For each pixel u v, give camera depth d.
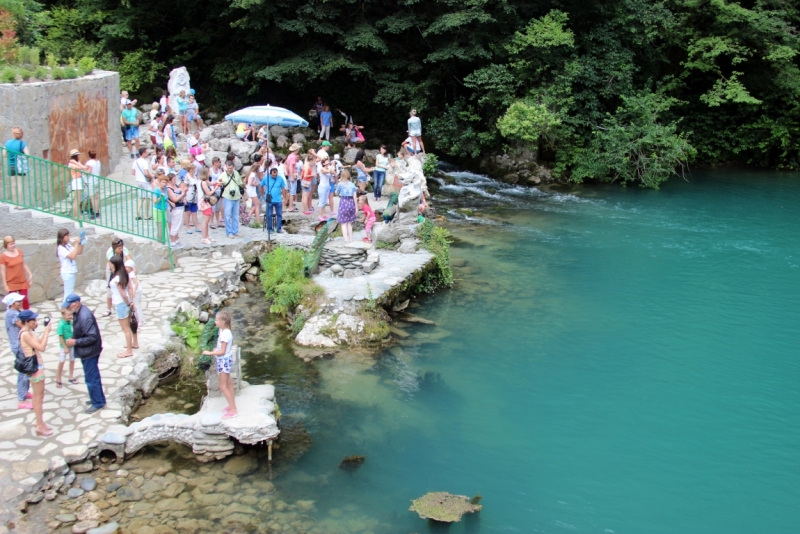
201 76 31.83
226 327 9.21
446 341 13.52
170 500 8.38
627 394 11.88
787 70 31.80
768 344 13.94
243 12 28.42
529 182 27.70
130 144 21.19
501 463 9.77
